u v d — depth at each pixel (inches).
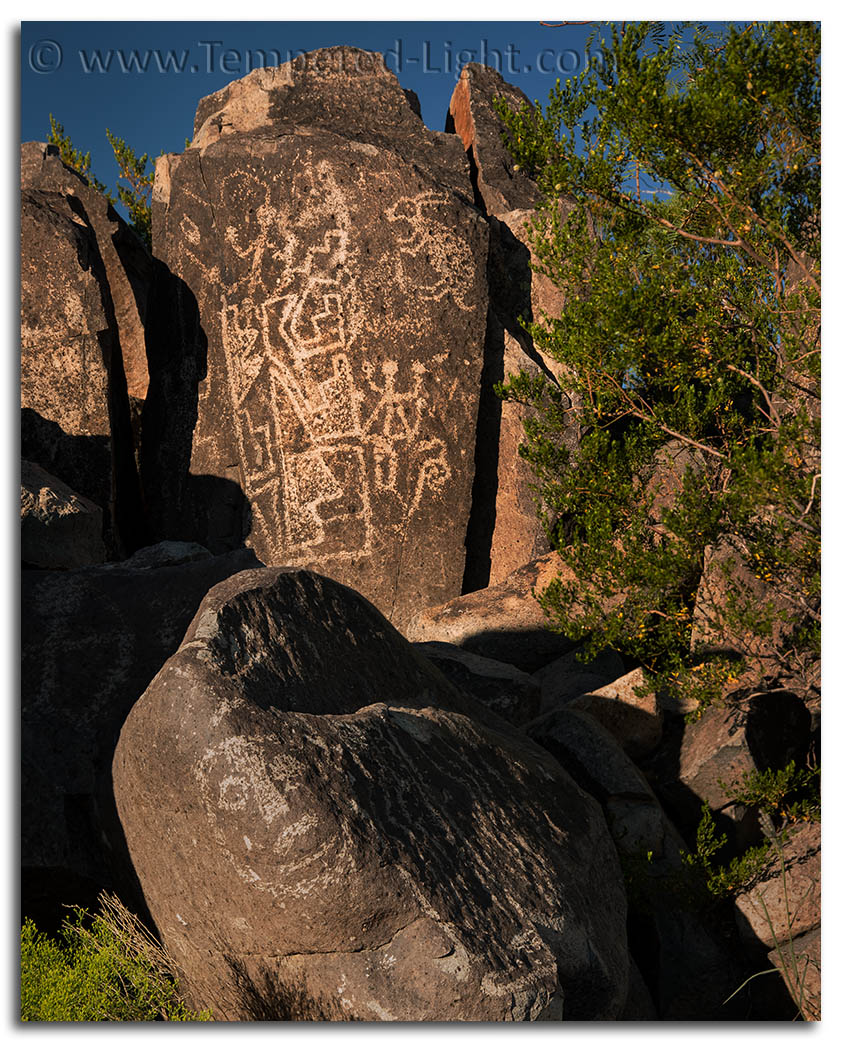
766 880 145.5
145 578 161.2
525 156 153.9
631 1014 131.0
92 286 242.8
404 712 124.0
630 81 135.7
